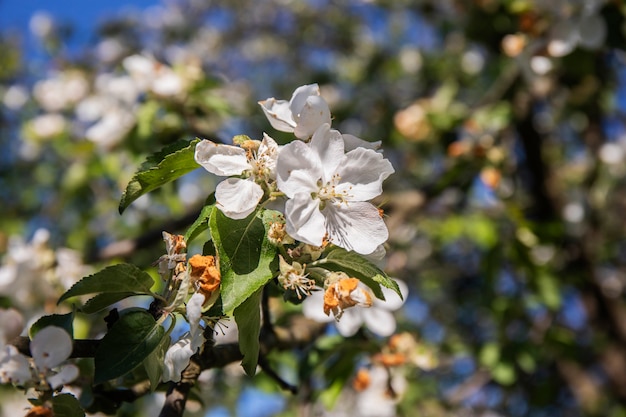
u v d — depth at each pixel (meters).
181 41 1.25
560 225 0.61
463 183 0.63
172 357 0.25
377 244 0.26
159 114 0.55
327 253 0.26
